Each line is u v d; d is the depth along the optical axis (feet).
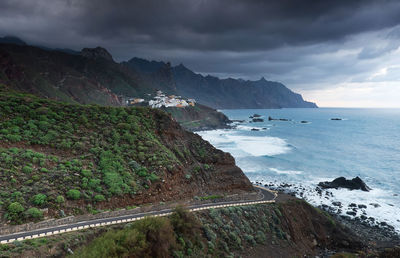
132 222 106.83
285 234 149.18
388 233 171.22
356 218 192.03
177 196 144.77
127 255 83.20
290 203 171.32
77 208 107.24
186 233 111.24
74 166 127.24
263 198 176.86
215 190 170.91
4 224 87.30
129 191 127.34
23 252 75.97
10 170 109.40
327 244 156.87
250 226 143.54
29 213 93.61
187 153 187.73
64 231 92.02
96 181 123.65
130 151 156.04
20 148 126.31
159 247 92.94
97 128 166.71
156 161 154.20
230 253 118.62
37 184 107.96
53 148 135.95
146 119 195.11
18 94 182.91
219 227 130.21
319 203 218.38
